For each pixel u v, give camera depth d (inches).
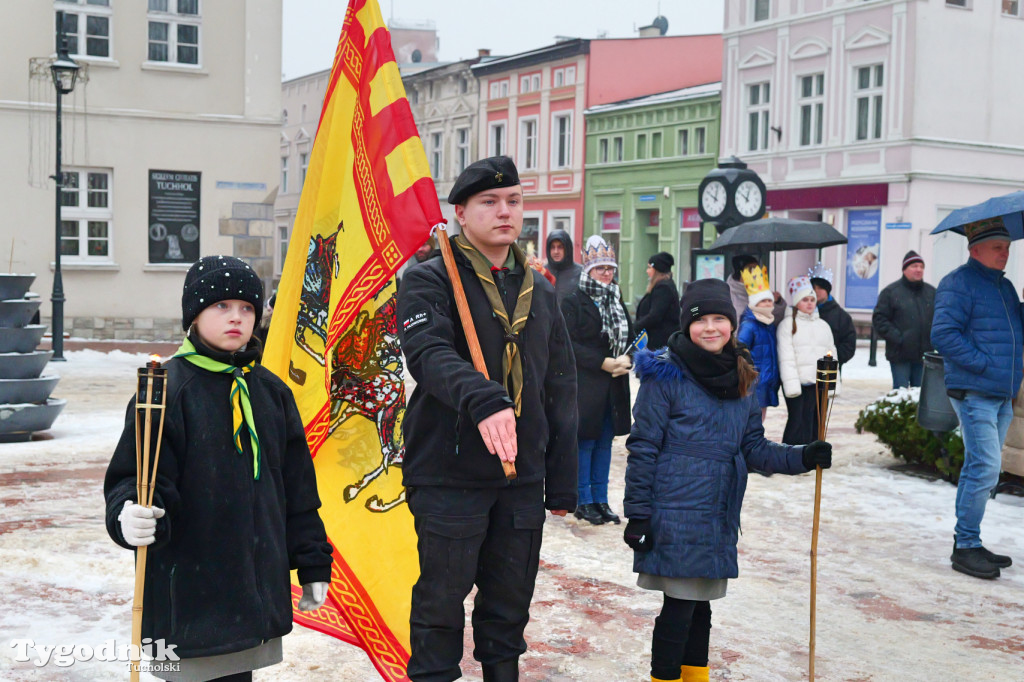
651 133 1382.9
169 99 836.6
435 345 125.8
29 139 803.4
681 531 145.0
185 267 847.7
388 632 148.8
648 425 147.6
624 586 215.9
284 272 157.6
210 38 845.8
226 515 105.4
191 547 104.6
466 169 135.7
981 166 1083.9
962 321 231.5
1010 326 231.5
